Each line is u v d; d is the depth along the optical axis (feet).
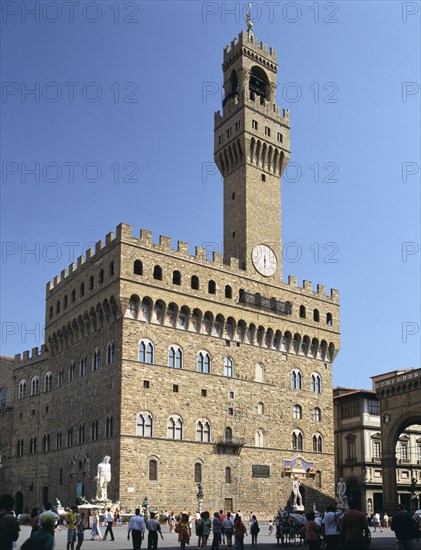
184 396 302.45
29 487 350.84
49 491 333.01
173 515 270.46
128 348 289.33
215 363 318.24
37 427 357.20
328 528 113.80
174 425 295.89
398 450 418.31
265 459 325.42
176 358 304.50
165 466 287.69
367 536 91.61
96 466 292.81
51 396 350.64
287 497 329.11
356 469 407.23
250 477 317.01
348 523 89.25
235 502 307.99
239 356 329.31
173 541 204.44
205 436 305.94
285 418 340.18
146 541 198.59
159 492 282.56
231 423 316.81
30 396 369.71
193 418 303.07
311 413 352.90
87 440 304.30
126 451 277.23
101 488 262.06
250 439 322.34
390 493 343.26
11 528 69.10
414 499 390.42
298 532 195.93
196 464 298.76
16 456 367.25
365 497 396.16
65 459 322.75
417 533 115.96
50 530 69.51
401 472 414.62
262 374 336.90
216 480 303.68
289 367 349.61
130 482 274.98
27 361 379.76
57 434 336.70
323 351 369.50
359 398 415.23
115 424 282.77
